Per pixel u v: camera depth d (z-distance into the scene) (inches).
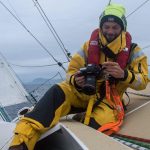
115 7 69.2
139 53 72.3
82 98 69.9
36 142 65.9
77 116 74.5
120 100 71.5
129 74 68.4
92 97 68.8
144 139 59.7
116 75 67.7
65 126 63.8
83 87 66.1
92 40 71.1
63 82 71.6
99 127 66.3
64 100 68.6
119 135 64.1
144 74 71.2
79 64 72.6
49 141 68.3
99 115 67.3
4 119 114.0
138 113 72.0
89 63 70.9
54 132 66.1
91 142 53.9
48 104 66.4
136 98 83.1
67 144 61.3
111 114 67.5
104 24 68.7
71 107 71.3
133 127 65.7
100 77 68.3
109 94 68.9
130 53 71.8
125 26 70.2
